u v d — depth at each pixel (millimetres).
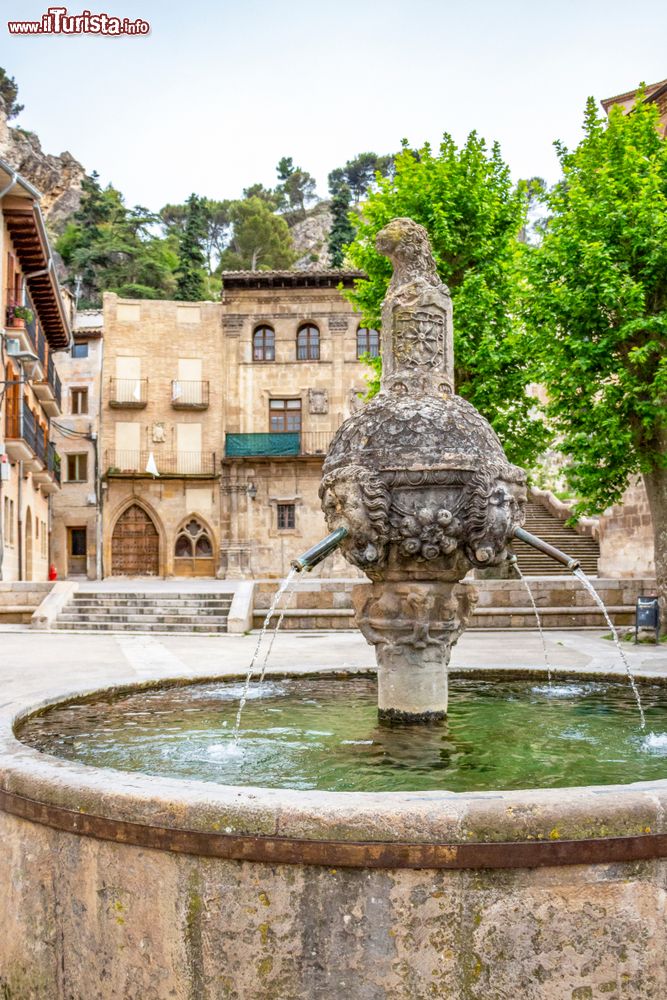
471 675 8016
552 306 15961
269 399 42500
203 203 98625
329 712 6434
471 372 21797
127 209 77062
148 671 10984
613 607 17703
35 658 12984
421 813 3025
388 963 3008
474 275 21062
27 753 3975
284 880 3061
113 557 42438
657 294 15875
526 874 3018
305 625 18438
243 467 41719
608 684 7613
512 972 3004
